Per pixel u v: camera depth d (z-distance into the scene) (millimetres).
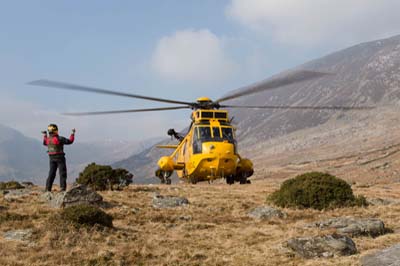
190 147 29516
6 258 10438
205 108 30125
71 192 16891
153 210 17891
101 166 24422
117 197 20500
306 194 19281
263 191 25672
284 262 11141
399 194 26656
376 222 14164
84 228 12820
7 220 13789
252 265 10953
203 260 11398
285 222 16266
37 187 25594
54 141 18922
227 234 14164
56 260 10562
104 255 11109
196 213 17625
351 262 10594
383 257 9992
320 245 11609
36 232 12266
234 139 29484
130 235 13391
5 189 23219
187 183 31547
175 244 12789
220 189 26547
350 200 19484
